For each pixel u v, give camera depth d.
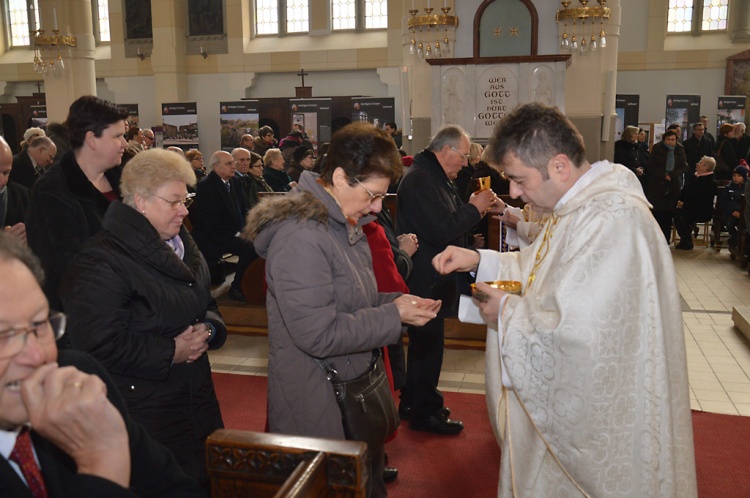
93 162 2.53
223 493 1.40
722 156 10.49
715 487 2.95
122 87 16.72
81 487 0.98
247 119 14.48
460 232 3.20
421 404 3.49
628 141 10.00
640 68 15.05
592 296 1.66
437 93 8.35
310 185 1.91
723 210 8.51
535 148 1.76
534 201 1.87
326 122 14.36
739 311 5.36
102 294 1.94
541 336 1.69
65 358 1.32
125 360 1.94
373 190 1.89
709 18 15.05
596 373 1.66
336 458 1.31
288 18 16.45
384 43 15.73
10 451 1.09
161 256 2.04
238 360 4.68
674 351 1.77
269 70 16.12
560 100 8.10
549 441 1.74
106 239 2.02
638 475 1.71
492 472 3.09
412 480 3.03
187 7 16.22
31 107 14.86
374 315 1.85
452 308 3.45
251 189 6.84
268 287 1.97
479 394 4.02
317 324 1.75
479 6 9.30
